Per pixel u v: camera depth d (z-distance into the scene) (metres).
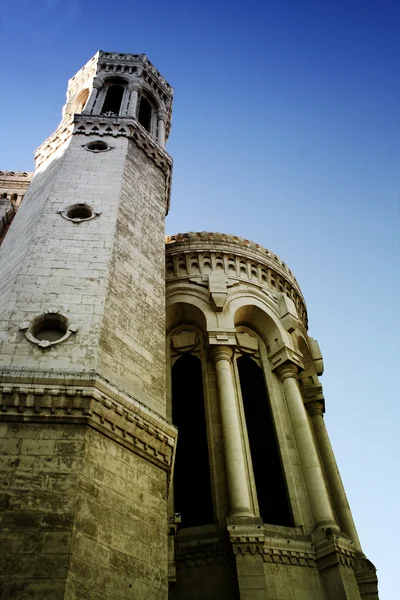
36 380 13.19
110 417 13.41
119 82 35.12
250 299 27.03
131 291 17.89
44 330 15.37
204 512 20.19
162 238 22.16
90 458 12.34
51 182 21.97
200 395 24.02
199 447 22.34
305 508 20.34
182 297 26.45
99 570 10.84
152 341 17.17
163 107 35.31
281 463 21.67
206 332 25.08
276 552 17.91
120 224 19.97
